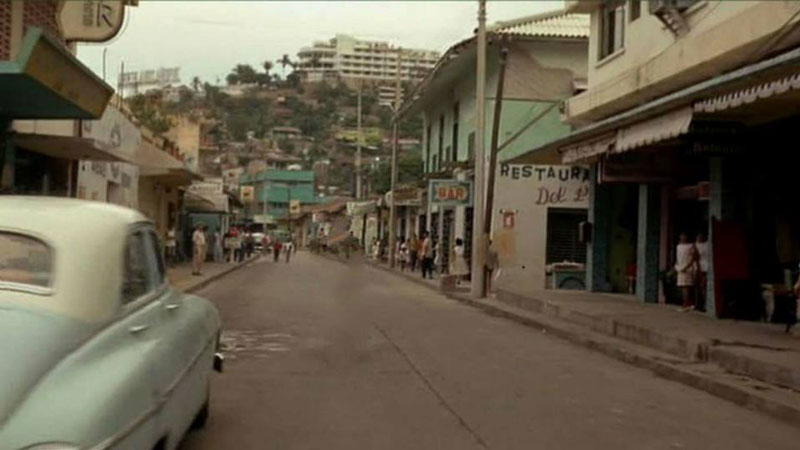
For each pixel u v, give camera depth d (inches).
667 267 909.8
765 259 748.6
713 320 702.5
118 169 1183.6
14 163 756.6
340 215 3629.4
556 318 813.9
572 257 1371.8
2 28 683.4
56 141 757.9
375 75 5674.2
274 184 4554.6
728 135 693.9
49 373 177.8
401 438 330.3
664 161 848.3
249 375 463.2
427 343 627.2
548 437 339.6
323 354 551.5
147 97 2233.0
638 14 916.6
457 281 1328.7
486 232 1129.4
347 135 4564.5
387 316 835.4
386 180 2888.8
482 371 502.0
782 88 474.0
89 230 214.8
